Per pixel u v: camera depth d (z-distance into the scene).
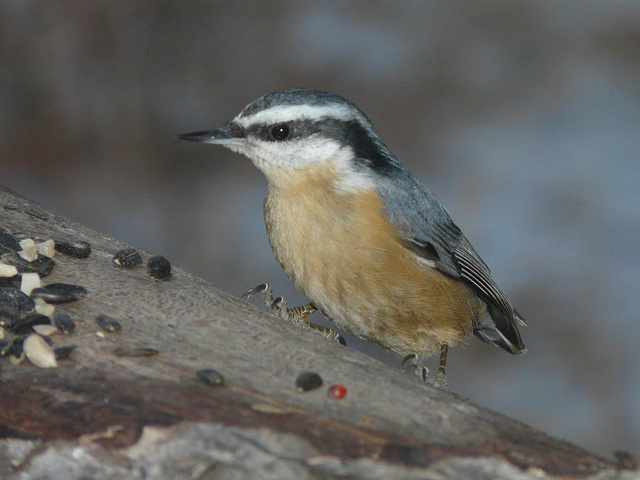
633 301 13.11
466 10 17.53
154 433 4.54
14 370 5.09
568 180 15.12
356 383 5.17
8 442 4.68
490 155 15.46
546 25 17.67
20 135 14.66
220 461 4.50
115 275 6.54
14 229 7.02
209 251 13.91
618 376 12.25
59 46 15.26
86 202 14.32
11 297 5.72
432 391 5.23
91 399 4.79
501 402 11.95
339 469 4.37
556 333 12.86
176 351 5.41
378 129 15.66
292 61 16.03
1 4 15.26
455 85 16.36
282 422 4.59
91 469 4.60
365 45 16.56
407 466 4.34
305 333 5.99
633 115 16.39
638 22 17.50
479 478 4.36
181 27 15.98
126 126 15.05
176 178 15.03
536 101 16.70
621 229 14.29
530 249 13.88
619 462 4.46
